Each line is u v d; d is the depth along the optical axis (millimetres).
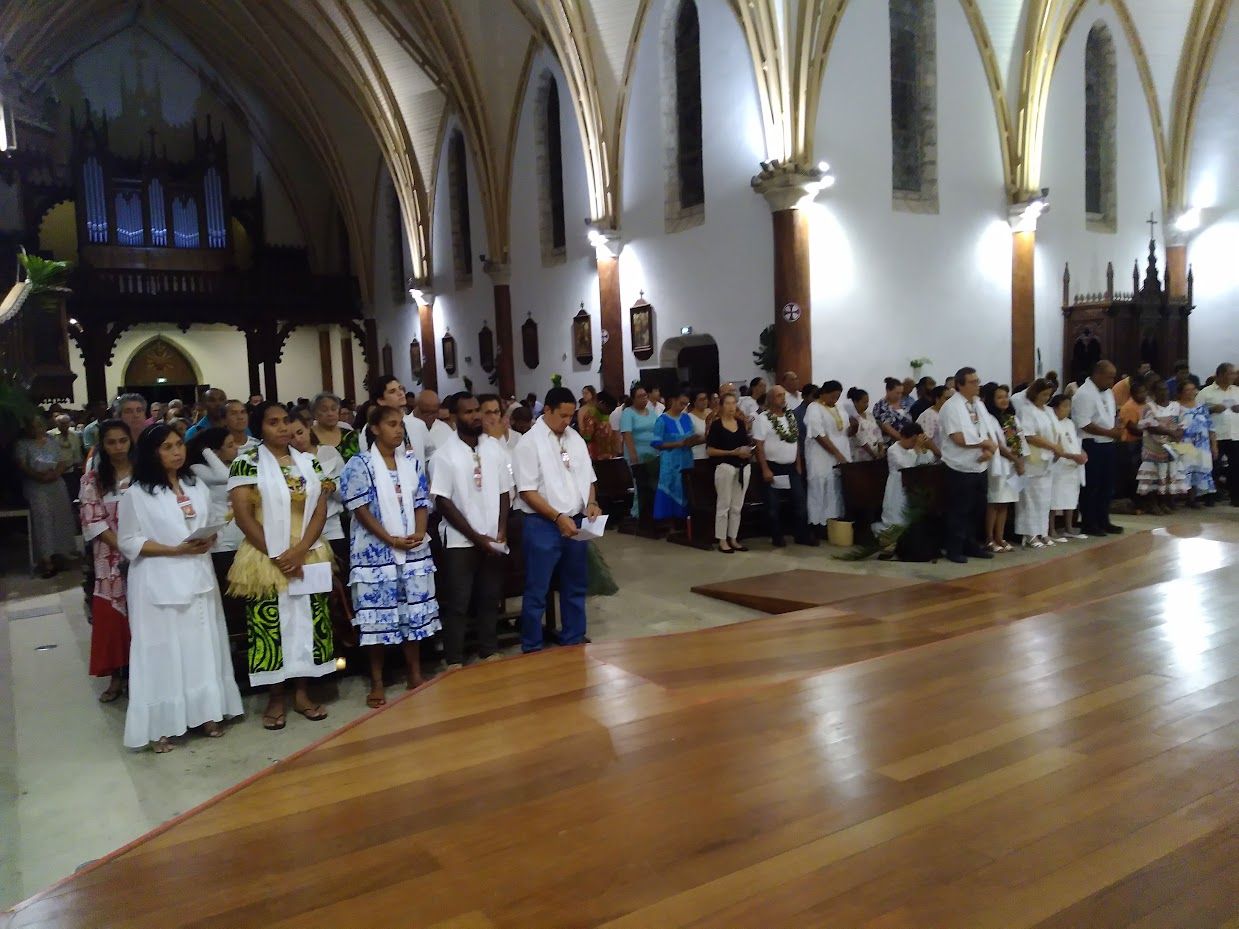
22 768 4398
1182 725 2867
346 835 2465
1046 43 15305
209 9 23984
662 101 15578
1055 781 2508
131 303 23984
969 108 15344
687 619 6633
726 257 14641
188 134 27234
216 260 26891
